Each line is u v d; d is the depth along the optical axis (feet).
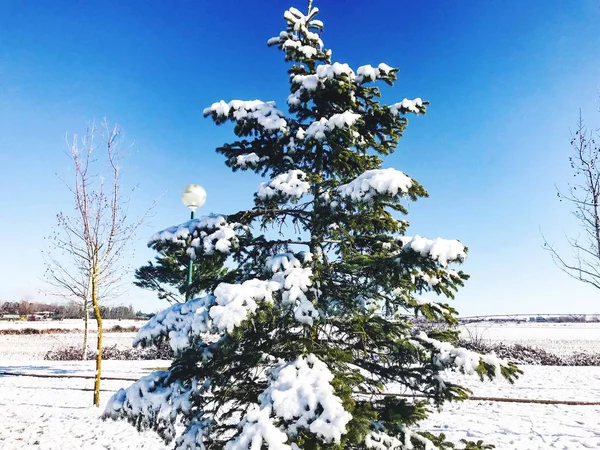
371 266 11.16
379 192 9.93
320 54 14.19
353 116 11.79
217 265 12.49
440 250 9.53
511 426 26.27
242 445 7.72
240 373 11.90
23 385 38.70
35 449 20.68
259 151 14.24
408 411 11.46
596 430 25.46
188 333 10.11
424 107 13.61
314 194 13.10
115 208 31.60
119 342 87.10
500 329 117.91
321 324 11.89
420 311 12.37
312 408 8.07
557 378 45.32
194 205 24.79
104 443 21.72
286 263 11.38
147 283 47.93
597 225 31.55
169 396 10.36
